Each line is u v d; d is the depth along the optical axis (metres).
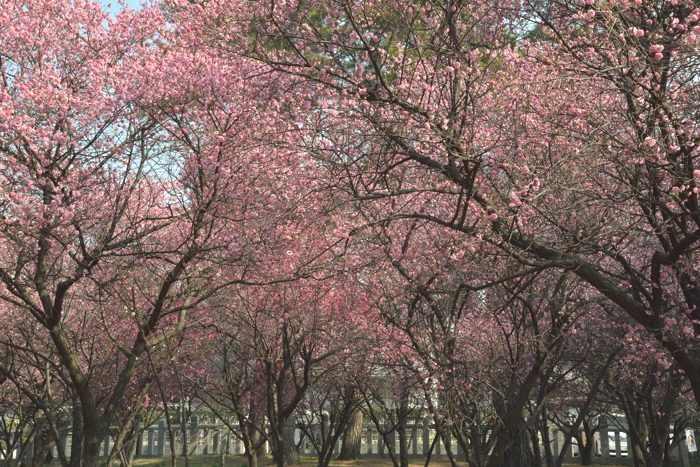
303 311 11.50
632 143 7.08
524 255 7.25
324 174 8.98
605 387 13.93
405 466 12.33
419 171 9.30
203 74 9.41
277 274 10.40
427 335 10.38
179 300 11.66
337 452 21.20
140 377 13.25
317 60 8.76
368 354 11.47
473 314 11.55
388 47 7.82
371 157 8.45
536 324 8.92
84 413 9.16
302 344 11.51
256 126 9.46
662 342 7.49
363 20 7.93
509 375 11.83
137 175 9.56
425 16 7.84
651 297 7.71
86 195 9.10
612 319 11.51
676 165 6.68
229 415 17.67
